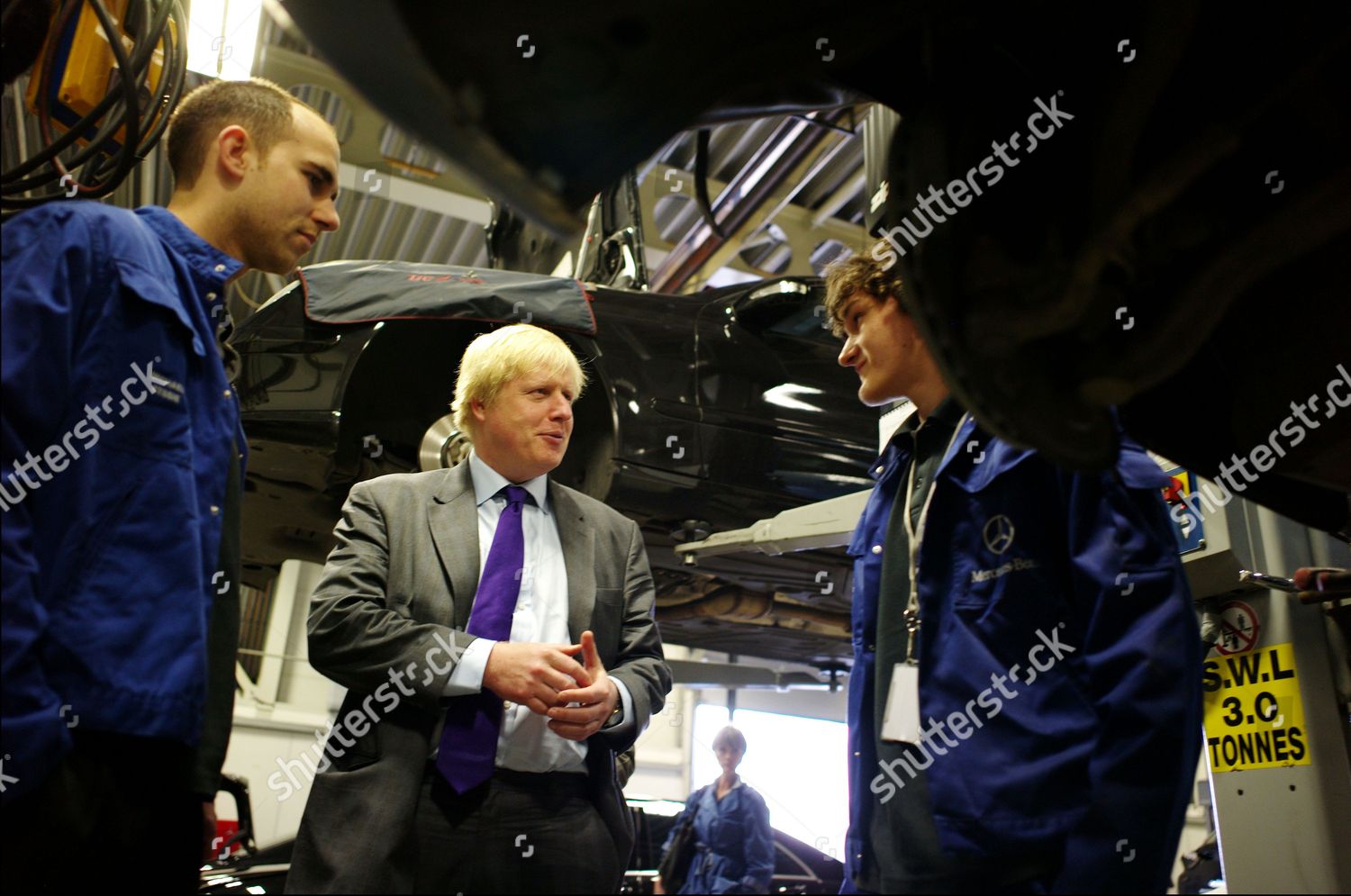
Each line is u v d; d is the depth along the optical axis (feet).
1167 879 3.80
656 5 3.03
